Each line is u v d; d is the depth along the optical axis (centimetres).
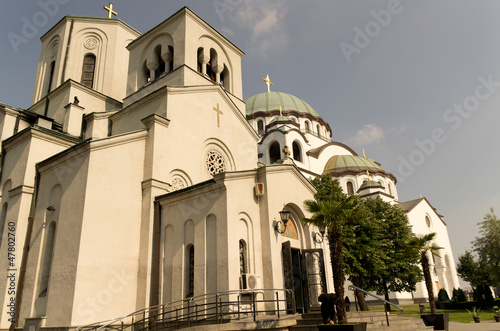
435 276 4656
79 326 1185
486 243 3581
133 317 1368
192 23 2152
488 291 3381
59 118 2341
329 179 2925
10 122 1980
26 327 1337
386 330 1228
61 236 1392
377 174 4975
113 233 1412
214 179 1357
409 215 4406
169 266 1422
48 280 1388
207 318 1207
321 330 1016
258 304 1281
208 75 2317
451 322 2423
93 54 2792
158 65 2264
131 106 1931
